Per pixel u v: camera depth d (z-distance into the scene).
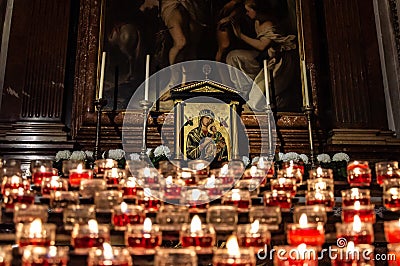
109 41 4.86
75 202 2.40
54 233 2.03
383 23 5.16
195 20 5.00
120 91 4.68
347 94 4.79
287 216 2.46
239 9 5.09
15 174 2.75
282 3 5.15
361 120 4.71
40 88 4.56
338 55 4.94
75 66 4.75
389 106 4.85
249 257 1.84
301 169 3.22
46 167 2.83
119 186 2.68
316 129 4.64
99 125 3.95
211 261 2.07
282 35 5.00
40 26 4.78
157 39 4.91
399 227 2.14
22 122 4.42
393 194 2.46
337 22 5.06
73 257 1.96
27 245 1.95
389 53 5.04
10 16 4.95
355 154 4.49
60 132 4.39
